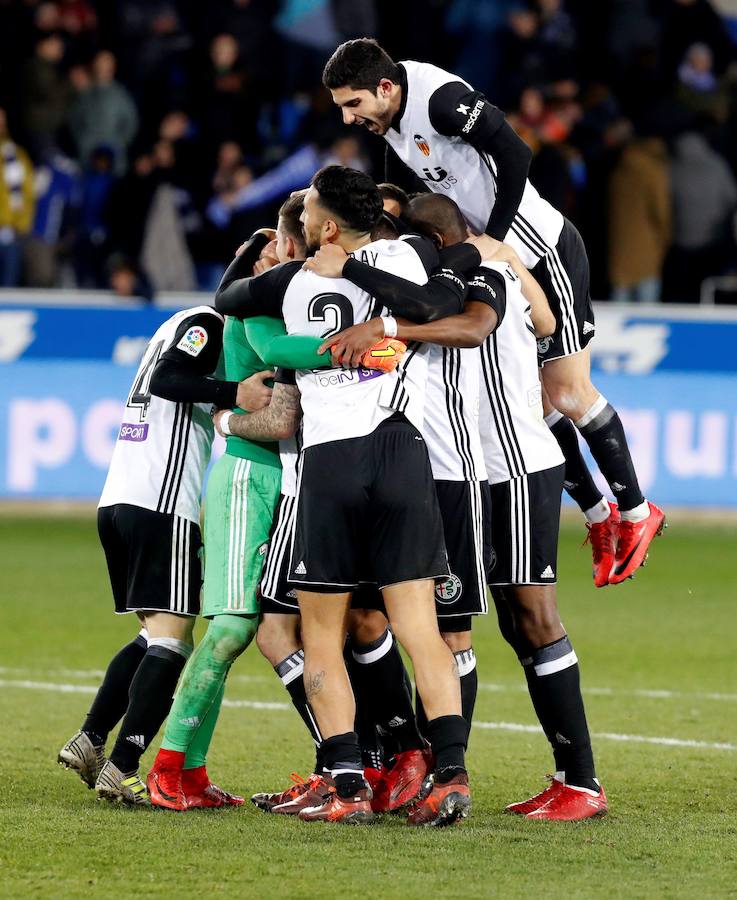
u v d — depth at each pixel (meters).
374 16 58.12
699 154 53.06
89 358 47.50
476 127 18.95
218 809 17.34
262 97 56.00
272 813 17.08
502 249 18.47
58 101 53.62
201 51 56.44
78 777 18.94
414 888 13.70
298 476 17.02
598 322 48.44
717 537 46.41
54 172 52.12
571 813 17.00
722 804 17.86
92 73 54.03
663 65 58.84
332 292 16.44
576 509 52.72
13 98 54.81
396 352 16.33
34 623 31.61
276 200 53.03
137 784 17.36
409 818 16.44
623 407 48.47
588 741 17.41
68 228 52.00
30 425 47.09
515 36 57.06
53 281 51.44
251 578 17.39
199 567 17.95
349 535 16.39
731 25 64.25
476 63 57.84
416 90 19.25
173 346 17.73
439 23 58.25
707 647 30.19
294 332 16.59
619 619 33.44
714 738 22.08
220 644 17.30
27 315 47.06
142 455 17.92
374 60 19.22
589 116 55.12
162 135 53.09
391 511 16.28
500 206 19.08
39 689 25.08
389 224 17.48
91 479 47.50
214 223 52.69
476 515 17.33
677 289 53.22
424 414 17.14
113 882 13.83
